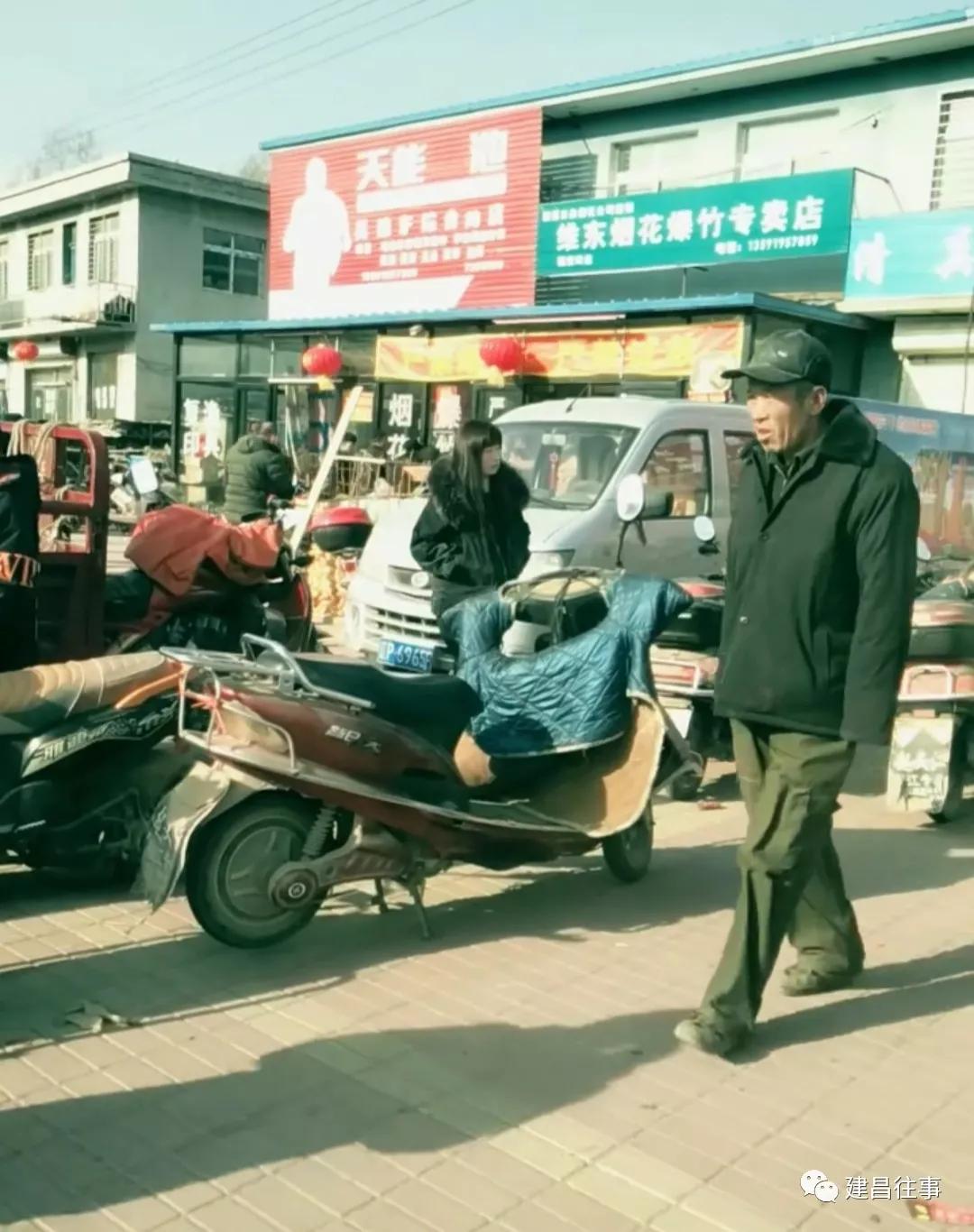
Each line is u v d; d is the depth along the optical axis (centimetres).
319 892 416
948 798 588
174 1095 329
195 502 2056
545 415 879
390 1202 283
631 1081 344
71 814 448
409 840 428
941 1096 344
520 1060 355
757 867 361
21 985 395
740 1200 289
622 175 1862
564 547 738
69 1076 338
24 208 3200
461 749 498
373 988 400
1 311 3291
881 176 1599
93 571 537
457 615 514
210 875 406
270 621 596
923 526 943
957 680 576
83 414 3142
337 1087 336
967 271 1391
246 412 2136
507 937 448
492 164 1855
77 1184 287
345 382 1916
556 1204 285
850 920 406
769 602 357
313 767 406
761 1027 384
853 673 345
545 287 1869
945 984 420
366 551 802
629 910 480
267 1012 381
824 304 1523
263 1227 273
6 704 431
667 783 493
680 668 615
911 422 1029
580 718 475
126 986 396
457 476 583
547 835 450
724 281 1689
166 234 2933
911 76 1569
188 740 409
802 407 348
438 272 1947
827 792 358
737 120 1723
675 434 834
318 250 2136
